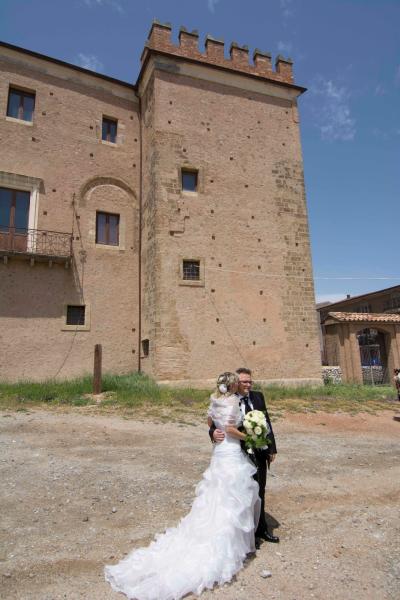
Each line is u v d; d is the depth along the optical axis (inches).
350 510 205.8
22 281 617.0
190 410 461.4
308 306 728.3
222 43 764.6
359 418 484.1
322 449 335.6
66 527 178.4
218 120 731.4
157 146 671.1
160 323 617.6
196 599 127.2
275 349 685.9
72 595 129.3
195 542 145.6
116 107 753.0
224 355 647.8
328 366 846.5
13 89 667.4
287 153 778.8
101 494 216.7
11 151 638.5
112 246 698.2
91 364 644.7
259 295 693.3
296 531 179.8
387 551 162.4
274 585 135.9
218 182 705.6
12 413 412.2
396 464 297.6
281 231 736.3
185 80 718.5
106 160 720.3
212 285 662.5
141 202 733.9
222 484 154.4
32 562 148.8
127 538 168.7
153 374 610.5
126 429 370.0
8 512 191.9
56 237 647.1
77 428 364.2
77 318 653.3
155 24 710.5
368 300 1349.7
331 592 132.5
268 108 783.7
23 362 598.2
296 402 549.6
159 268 633.0
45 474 244.2
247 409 173.8
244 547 149.2
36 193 645.3
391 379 852.0
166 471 257.6
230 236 692.7
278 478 253.6
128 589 129.0
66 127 693.9
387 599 129.1
